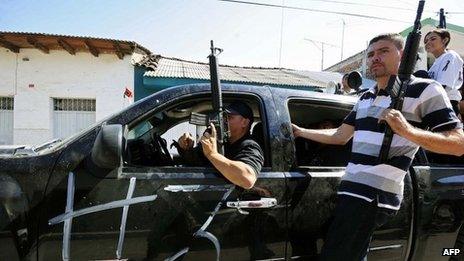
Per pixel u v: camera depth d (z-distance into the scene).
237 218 1.92
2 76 10.00
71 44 9.63
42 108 10.15
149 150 2.38
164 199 1.82
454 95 3.25
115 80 10.35
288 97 2.31
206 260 1.87
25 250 1.66
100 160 1.68
